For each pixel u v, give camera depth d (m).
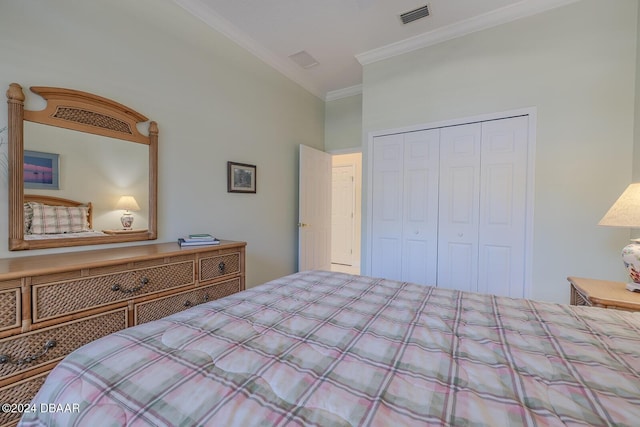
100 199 1.84
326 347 0.85
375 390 0.64
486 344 0.87
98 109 1.80
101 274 1.45
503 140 2.44
